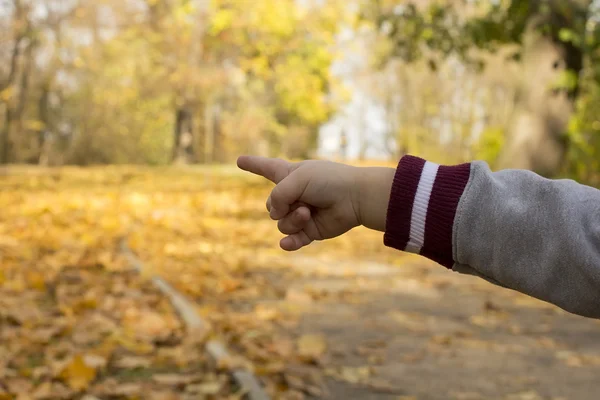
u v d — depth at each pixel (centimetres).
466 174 139
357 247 995
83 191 1680
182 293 610
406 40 1538
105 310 530
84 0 3238
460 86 3650
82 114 3744
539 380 436
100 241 861
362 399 391
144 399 363
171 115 4328
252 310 582
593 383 432
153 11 3362
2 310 505
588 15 1286
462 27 1473
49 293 593
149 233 978
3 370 382
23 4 3058
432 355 481
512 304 646
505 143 1415
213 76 3381
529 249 130
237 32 3253
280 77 3469
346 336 521
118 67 3734
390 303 640
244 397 372
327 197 147
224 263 787
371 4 1549
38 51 3419
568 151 1427
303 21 3212
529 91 1378
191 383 388
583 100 1762
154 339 461
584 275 126
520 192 135
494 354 488
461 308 627
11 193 1534
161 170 2898
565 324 577
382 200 145
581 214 128
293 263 838
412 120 3819
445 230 136
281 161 155
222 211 1352
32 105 3694
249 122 4059
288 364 437
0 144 3438
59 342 453
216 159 4256
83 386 367
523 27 1409
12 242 838
